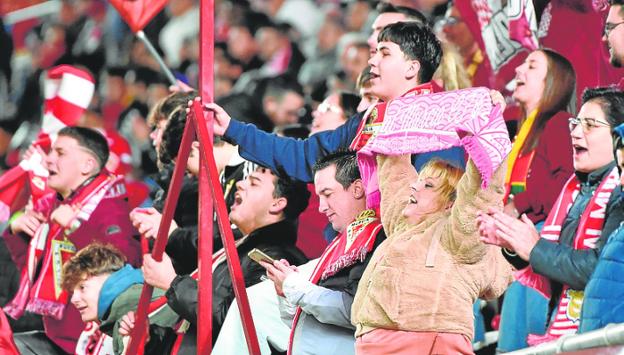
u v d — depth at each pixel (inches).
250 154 680.4
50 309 884.6
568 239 640.4
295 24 1279.5
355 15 1219.2
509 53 779.4
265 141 678.5
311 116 946.1
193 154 791.1
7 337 866.8
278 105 938.1
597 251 605.0
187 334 748.6
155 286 706.8
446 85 756.6
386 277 559.8
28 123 1402.6
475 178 544.4
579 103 726.5
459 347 551.8
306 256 754.8
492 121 545.3
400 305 554.9
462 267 556.1
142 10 908.6
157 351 768.3
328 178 633.0
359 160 611.8
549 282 639.8
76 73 987.3
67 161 894.4
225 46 1232.2
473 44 839.7
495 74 789.2
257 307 687.1
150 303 767.1
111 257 800.3
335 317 599.2
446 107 585.0
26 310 918.4
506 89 783.7
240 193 722.8
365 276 574.9
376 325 558.9
